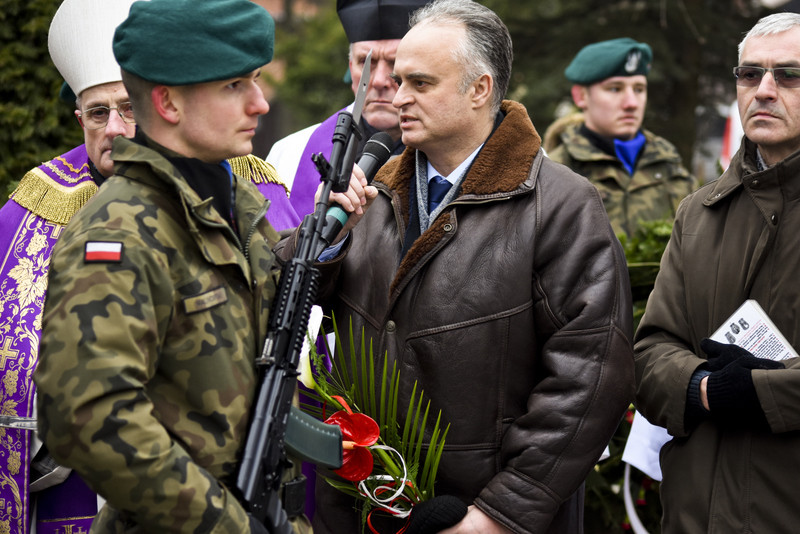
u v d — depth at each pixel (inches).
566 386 110.4
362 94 104.3
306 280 91.7
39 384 80.0
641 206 223.1
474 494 112.7
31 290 126.0
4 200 167.6
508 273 112.2
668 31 401.1
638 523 146.9
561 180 115.0
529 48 417.4
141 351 81.2
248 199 94.3
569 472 109.6
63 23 126.6
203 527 80.3
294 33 619.2
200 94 88.4
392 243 118.1
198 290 85.5
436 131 114.4
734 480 114.7
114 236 82.4
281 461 88.0
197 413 85.1
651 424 134.2
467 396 112.0
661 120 397.4
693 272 121.8
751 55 117.9
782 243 115.5
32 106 168.6
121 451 78.4
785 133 116.2
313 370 123.0
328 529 119.4
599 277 112.3
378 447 109.5
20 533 121.3
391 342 115.0
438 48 113.3
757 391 110.9
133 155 86.7
